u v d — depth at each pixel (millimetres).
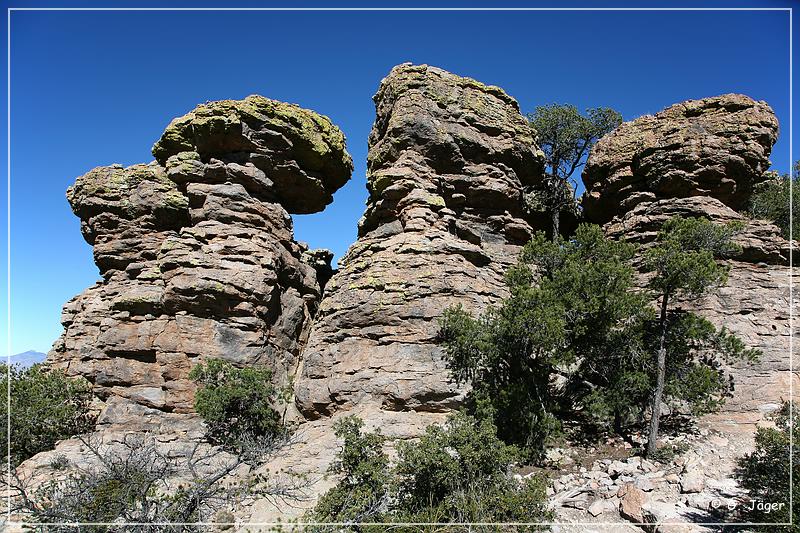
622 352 20531
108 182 29891
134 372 25281
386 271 25906
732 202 29547
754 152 28484
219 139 29281
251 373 23938
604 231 30641
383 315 24609
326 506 15250
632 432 20078
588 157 34094
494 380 21500
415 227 27297
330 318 26297
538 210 33750
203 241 27750
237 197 28969
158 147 30656
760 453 15156
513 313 20172
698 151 28672
